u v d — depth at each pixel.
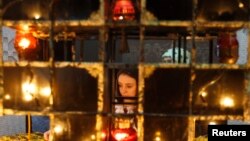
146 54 3.00
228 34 2.56
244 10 2.20
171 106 2.24
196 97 2.23
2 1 2.28
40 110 2.30
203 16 2.20
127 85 2.73
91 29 2.43
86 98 2.27
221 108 2.24
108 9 2.41
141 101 2.24
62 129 2.32
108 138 2.62
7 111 2.32
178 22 2.17
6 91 2.32
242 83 2.23
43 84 2.31
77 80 2.28
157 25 2.18
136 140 2.49
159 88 2.24
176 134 2.24
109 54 2.67
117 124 2.54
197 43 2.96
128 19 2.31
